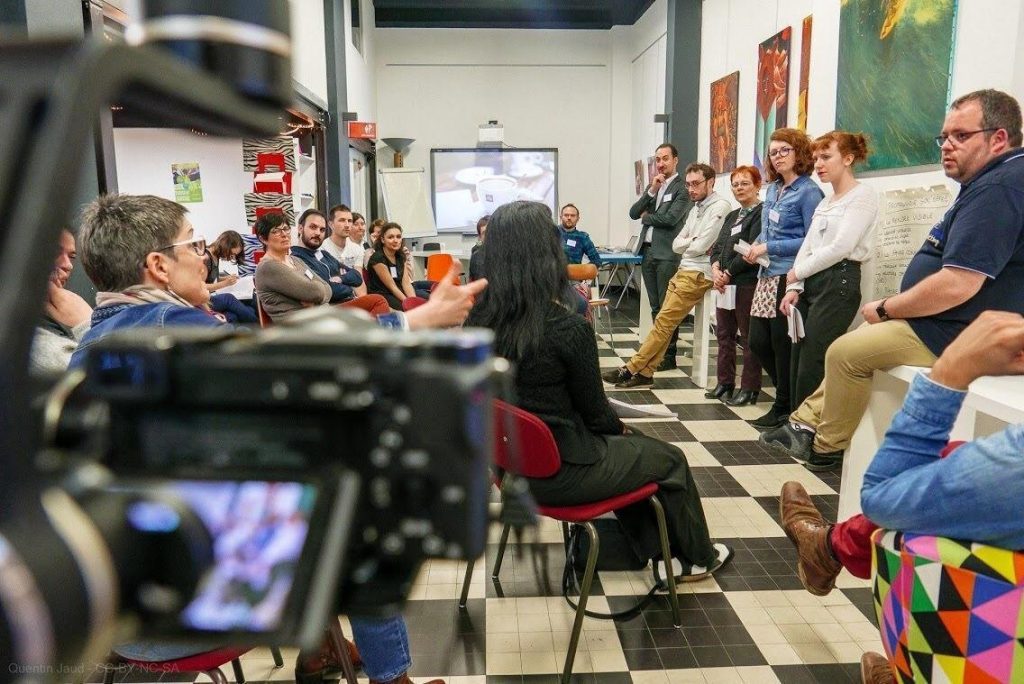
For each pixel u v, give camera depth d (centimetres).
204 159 445
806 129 459
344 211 539
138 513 30
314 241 459
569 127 1010
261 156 450
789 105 491
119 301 126
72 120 24
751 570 227
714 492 288
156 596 31
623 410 221
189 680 178
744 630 196
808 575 185
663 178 541
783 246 352
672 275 536
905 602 103
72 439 38
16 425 25
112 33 284
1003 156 206
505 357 174
